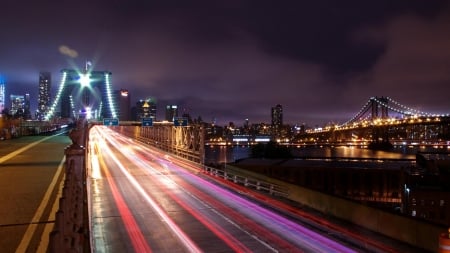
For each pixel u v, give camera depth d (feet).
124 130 522.88
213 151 609.01
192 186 116.88
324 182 259.80
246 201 92.94
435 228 52.90
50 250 22.75
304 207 85.81
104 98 520.83
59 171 96.99
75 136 95.30
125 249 56.54
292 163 271.49
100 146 311.88
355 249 55.52
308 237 61.87
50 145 187.93
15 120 355.36
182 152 213.87
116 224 70.69
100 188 112.16
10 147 174.60
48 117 570.05
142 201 92.79
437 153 492.54
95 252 54.95
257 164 258.37
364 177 264.11
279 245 57.98
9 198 66.44
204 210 82.79
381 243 57.82
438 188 229.45
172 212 80.94
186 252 55.36
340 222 71.92
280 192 98.99
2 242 45.06
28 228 50.16
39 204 62.28
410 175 248.11
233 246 57.72
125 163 187.11
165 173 148.36
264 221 72.95
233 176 130.52
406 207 231.50
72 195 42.22
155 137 346.13
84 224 53.52
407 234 58.03
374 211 65.72
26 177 87.81
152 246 57.93
